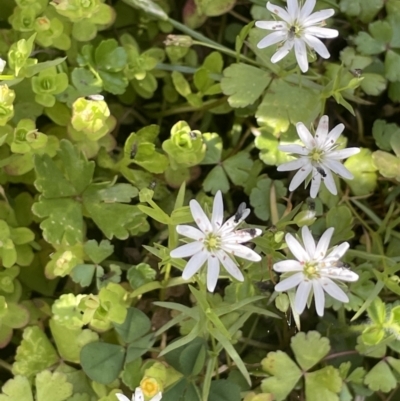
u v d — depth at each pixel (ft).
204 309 0.47
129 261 0.54
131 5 0.55
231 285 0.51
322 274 0.47
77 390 0.50
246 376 0.47
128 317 0.50
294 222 0.49
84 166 0.51
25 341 0.50
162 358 0.51
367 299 0.50
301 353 0.51
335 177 0.55
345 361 0.53
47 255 0.52
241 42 0.53
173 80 0.55
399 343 0.52
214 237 0.46
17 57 0.49
